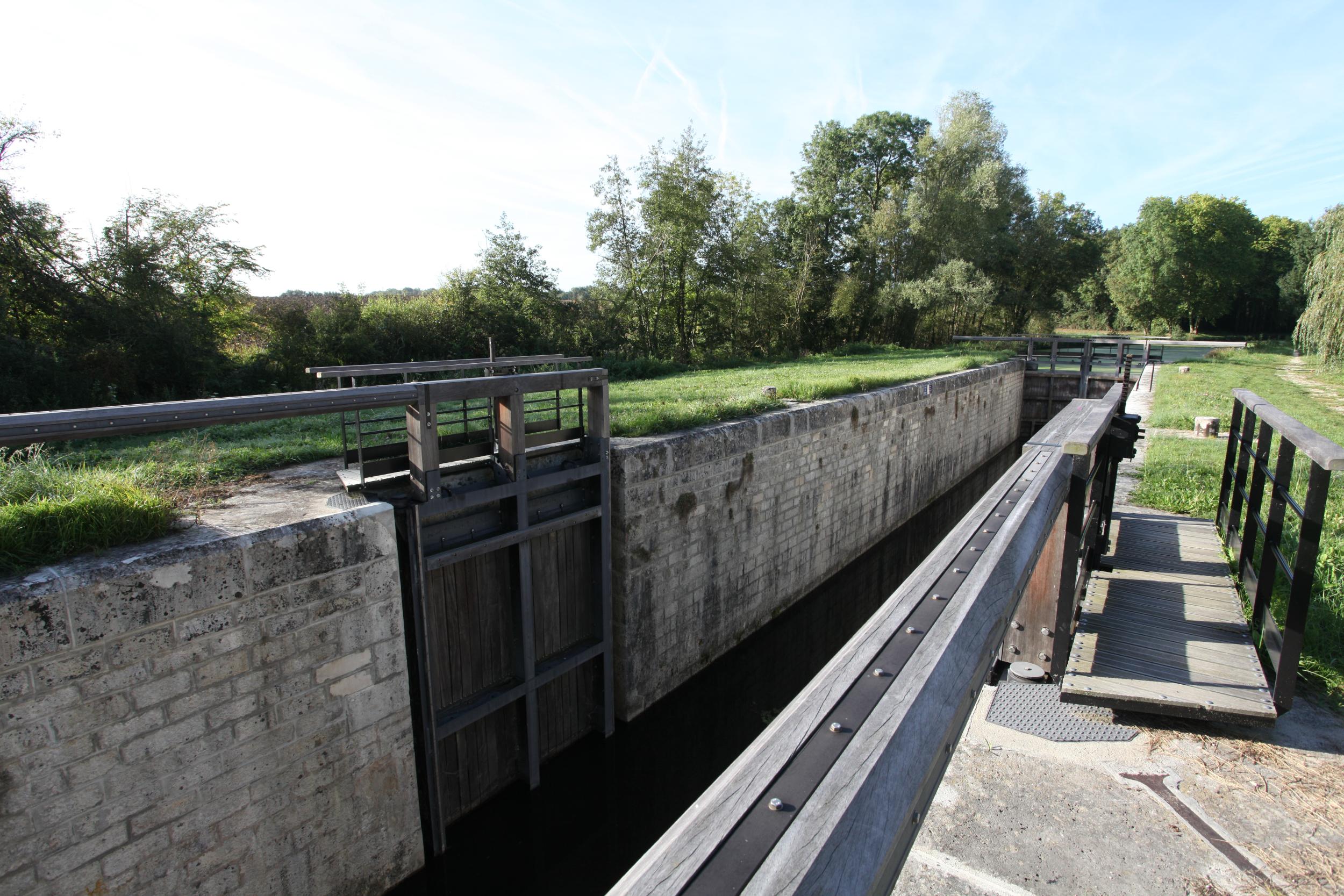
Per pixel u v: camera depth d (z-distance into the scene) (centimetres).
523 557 588
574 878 602
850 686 135
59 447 727
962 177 3250
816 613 1050
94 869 357
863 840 95
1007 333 3897
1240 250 4900
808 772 111
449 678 567
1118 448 529
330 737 450
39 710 331
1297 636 357
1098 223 5184
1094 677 379
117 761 359
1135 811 305
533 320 2236
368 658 465
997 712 381
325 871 458
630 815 684
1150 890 262
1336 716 373
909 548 1350
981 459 2011
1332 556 596
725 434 831
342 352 1708
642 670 741
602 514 661
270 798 424
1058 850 282
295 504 471
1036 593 415
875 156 3678
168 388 1368
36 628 326
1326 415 1455
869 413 1222
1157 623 445
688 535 788
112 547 375
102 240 1372
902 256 3284
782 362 2548
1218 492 823
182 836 388
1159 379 2244
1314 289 2261
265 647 411
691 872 91
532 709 616
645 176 2411
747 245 2648
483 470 577
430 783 530
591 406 648
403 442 530
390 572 472
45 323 1276
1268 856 277
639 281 2495
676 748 787
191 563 375
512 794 631
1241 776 326
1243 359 3262
